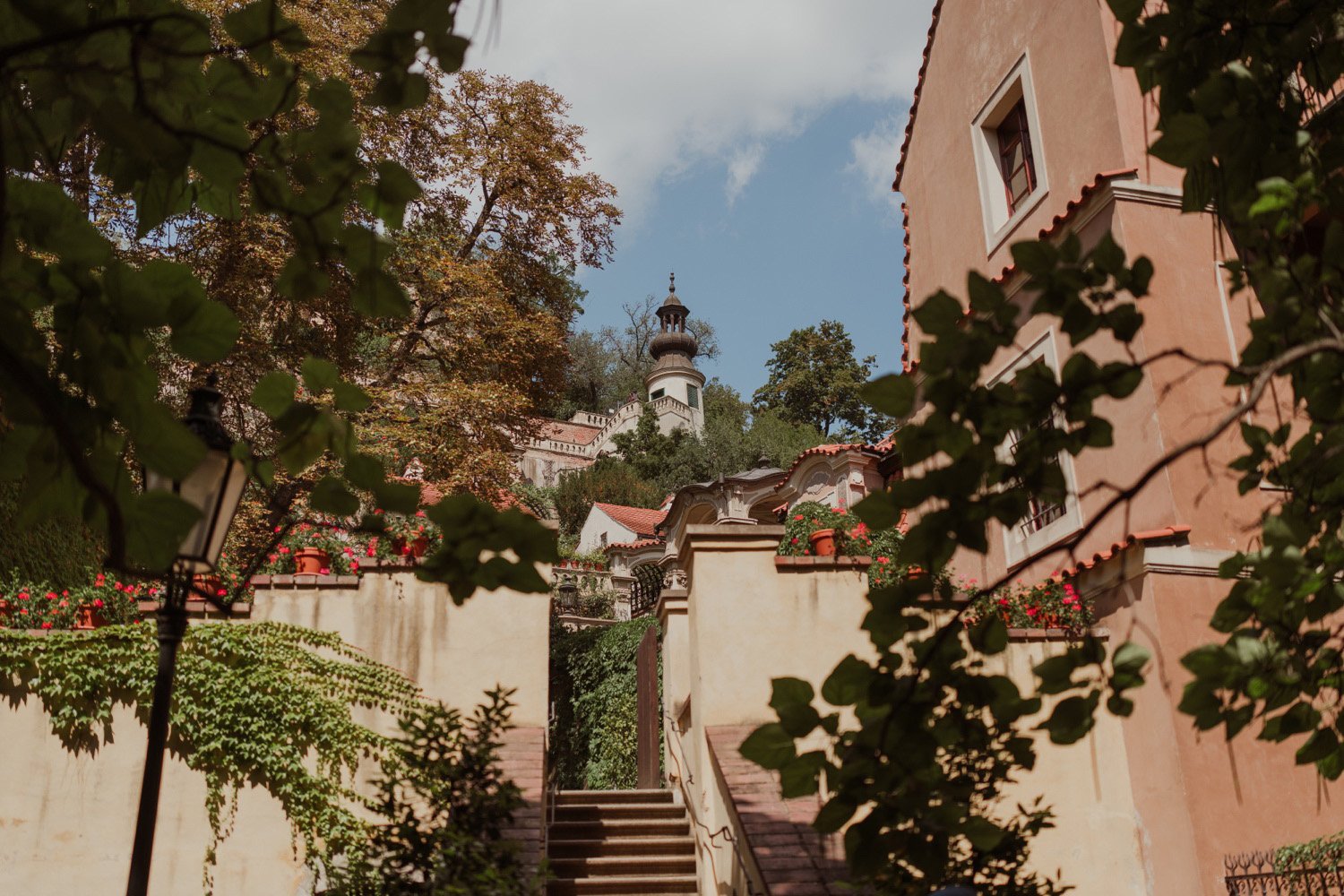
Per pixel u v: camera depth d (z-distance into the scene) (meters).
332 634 10.01
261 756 9.40
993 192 15.26
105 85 3.37
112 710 9.42
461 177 23.97
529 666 10.19
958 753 5.19
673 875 9.91
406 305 4.05
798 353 69.31
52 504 3.49
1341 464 4.76
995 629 4.20
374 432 20.05
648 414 60.78
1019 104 15.16
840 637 10.37
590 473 55.50
